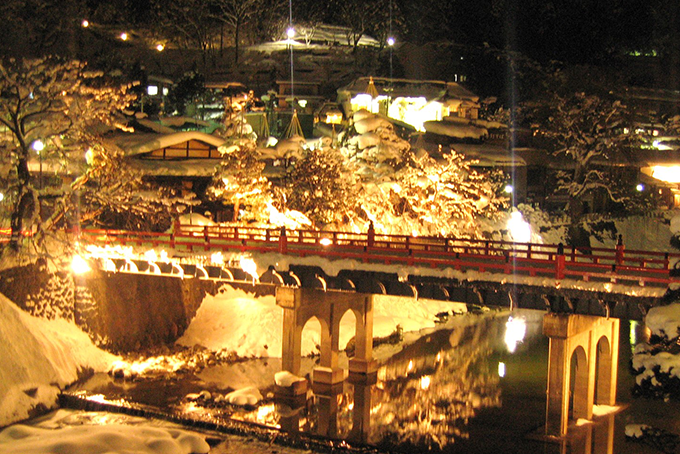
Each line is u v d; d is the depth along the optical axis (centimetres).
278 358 4494
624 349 4797
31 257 3884
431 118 8912
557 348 2969
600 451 2959
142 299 4462
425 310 5956
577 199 7319
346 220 5447
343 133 6581
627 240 7344
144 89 8931
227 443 3150
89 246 4016
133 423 3331
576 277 2764
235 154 4972
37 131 4025
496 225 6338
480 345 5062
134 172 4391
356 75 10250
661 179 8062
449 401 3775
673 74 10412
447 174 5544
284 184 5475
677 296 2580
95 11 11512
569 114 7519
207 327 4719
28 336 3625
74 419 3350
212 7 12344
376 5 12031
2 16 8088
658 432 3072
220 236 3766
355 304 4134
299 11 12812
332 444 3122
